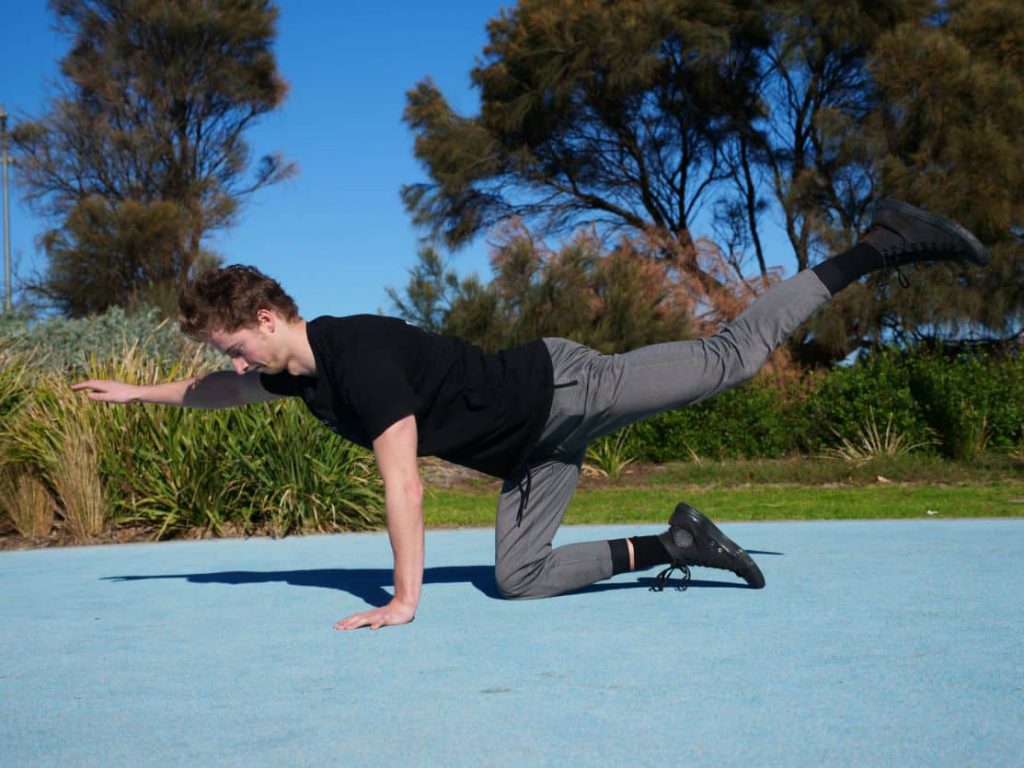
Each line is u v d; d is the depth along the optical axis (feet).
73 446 22.11
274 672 8.29
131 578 14.75
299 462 22.84
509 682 7.79
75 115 88.02
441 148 70.64
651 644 9.07
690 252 60.39
